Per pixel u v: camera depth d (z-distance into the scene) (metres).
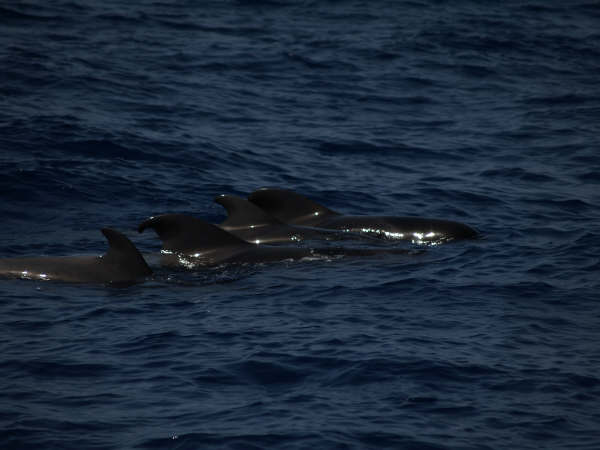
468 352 44.62
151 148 86.44
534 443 36.06
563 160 92.31
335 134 97.69
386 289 54.66
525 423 37.59
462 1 162.75
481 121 106.00
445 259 62.06
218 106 102.88
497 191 82.50
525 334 47.38
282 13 147.38
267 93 110.19
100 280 55.94
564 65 131.25
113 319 48.81
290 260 61.25
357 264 60.66
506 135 100.88
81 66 109.19
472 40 139.25
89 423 37.00
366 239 68.44
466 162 91.50
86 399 39.09
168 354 43.88
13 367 42.06
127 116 94.88
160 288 55.00
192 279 57.12
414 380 41.22
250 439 35.78
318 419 37.50
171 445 35.38
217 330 47.09
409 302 52.25
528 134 101.31
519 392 40.34
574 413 38.56
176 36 129.00
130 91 103.44
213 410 38.22
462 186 83.69
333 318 49.22
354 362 42.94
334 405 38.81
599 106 112.69
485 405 39.06
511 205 78.44
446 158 92.44
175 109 99.81
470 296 53.41
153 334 46.44
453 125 104.00
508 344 45.84
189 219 62.97
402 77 120.88
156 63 115.56
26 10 131.62
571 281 56.59
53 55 112.00
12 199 72.44
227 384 40.75
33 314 49.34
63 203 73.00
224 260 60.97
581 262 60.88
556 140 99.06
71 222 69.62
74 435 36.00
